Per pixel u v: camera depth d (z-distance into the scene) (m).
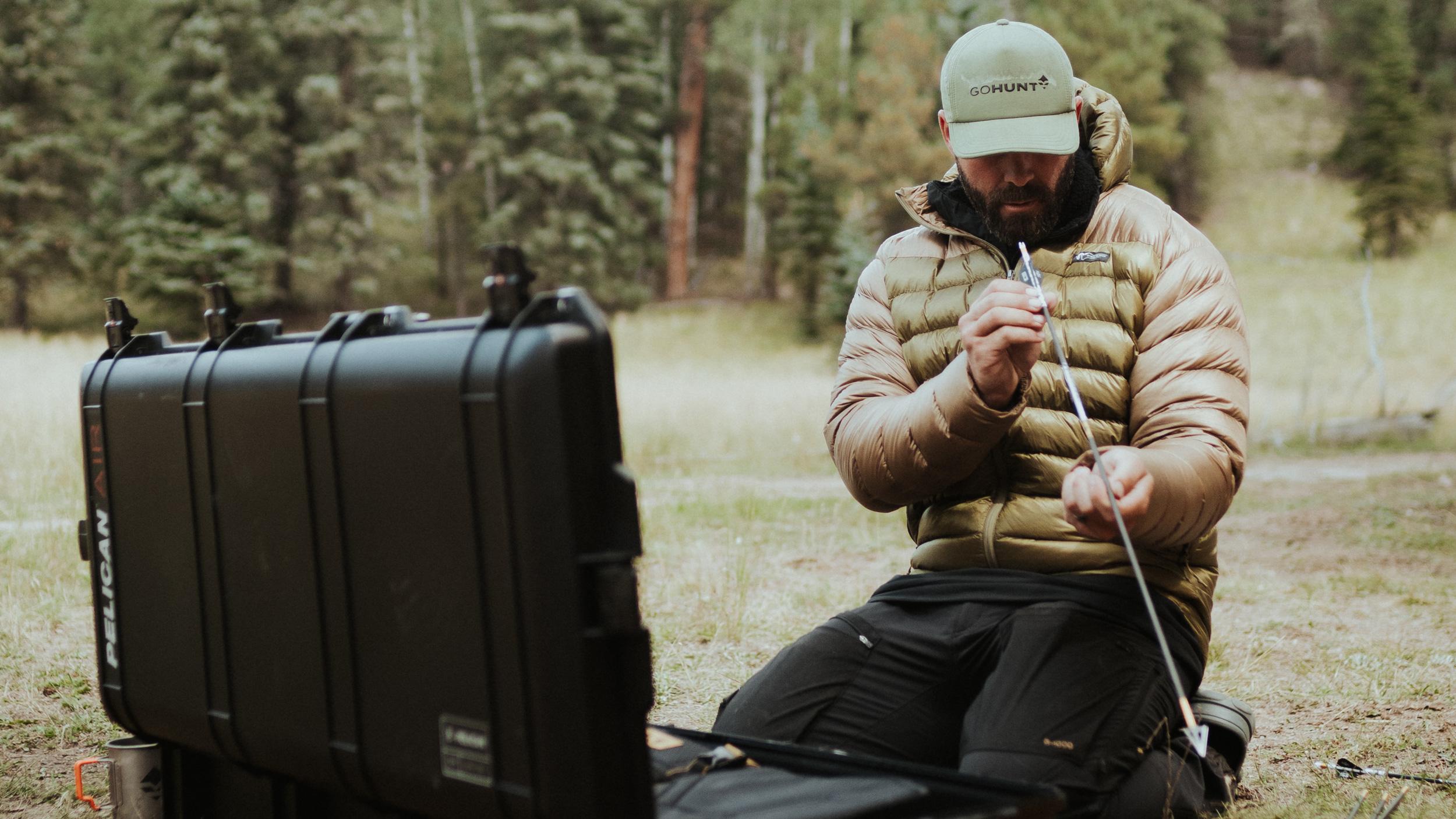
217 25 44.66
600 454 1.41
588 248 48.91
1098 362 2.41
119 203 50.12
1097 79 48.09
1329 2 66.06
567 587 1.38
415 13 53.47
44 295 47.38
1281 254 48.44
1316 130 59.69
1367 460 15.11
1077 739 2.09
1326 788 3.00
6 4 45.16
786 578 6.13
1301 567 6.78
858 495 2.52
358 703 1.65
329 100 46.03
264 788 1.98
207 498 1.88
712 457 13.45
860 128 45.31
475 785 1.49
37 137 45.09
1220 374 2.34
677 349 43.19
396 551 1.57
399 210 49.09
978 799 1.66
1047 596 2.34
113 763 2.15
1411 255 46.78
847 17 51.56
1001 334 2.15
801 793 1.69
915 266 2.67
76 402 12.31
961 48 2.45
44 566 6.10
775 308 49.34
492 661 1.46
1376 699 3.97
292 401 1.70
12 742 3.56
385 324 1.69
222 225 38.62
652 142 53.31
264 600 1.79
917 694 2.40
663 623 5.01
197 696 1.94
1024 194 2.44
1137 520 2.04
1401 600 5.69
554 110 50.25
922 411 2.30
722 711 2.55
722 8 52.81
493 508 1.44
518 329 1.44
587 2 51.09
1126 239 2.48
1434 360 31.59
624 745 1.40
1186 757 2.46
